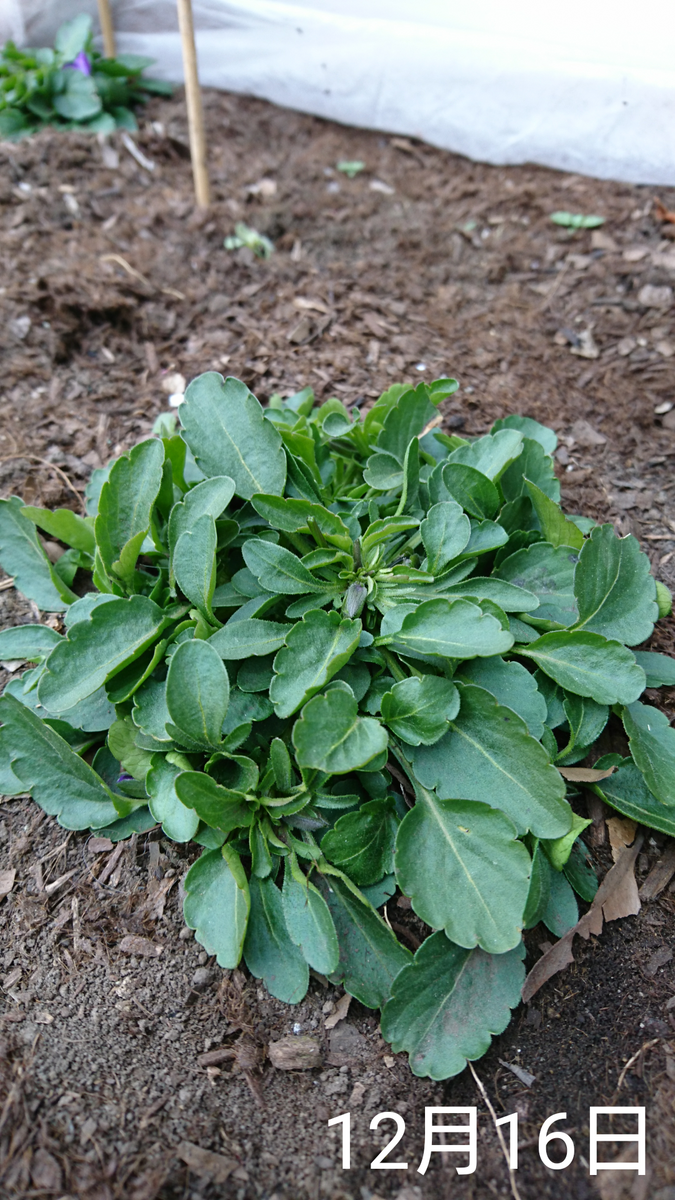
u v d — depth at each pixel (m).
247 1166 0.24
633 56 0.48
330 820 0.27
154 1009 0.26
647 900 0.28
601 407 0.41
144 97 0.60
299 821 0.27
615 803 0.28
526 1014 0.26
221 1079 0.25
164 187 0.54
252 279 0.48
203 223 0.51
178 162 0.56
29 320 0.45
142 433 0.40
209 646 0.26
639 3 0.46
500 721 0.26
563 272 0.49
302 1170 0.24
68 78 0.56
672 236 0.50
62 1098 0.24
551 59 0.50
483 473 0.31
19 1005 0.26
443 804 0.26
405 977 0.25
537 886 0.25
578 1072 0.25
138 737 0.27
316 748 0.24
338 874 0.26
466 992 0.25
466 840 0.26
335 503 0.32
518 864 0.25
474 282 0.49
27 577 0.33
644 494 0.38
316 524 0.29
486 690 0.26
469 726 0.27
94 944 0.27
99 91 0.57
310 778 0.26
